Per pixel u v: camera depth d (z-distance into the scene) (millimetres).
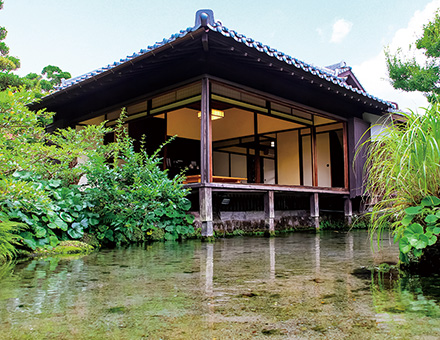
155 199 5453
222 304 1781
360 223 8812
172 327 1445
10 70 14016
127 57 6594
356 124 8945
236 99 6875
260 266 2988
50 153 4430
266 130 10367
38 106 7699
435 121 2631
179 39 4887
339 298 1882
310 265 3023
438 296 1916
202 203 5777
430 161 2561
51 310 1689
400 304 1758
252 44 5289
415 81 11047
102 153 5422
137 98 7207
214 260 3350
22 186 3430
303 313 1618
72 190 4723
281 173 10203
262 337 1329
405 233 2676
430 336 1323
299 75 6344
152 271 2756
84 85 6574
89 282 2336
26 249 3730
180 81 6383
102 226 4758
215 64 5891
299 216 8234
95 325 1474
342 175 9266
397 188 2807
